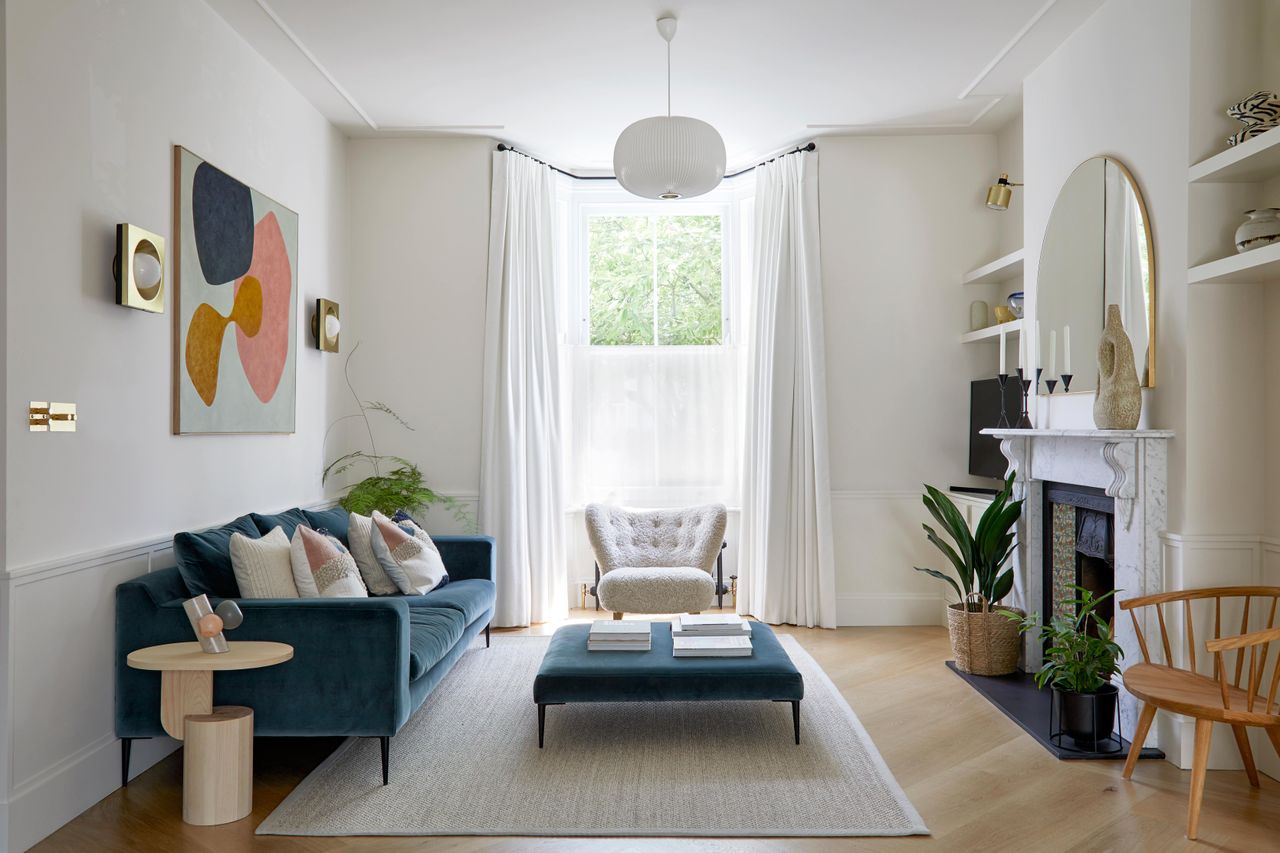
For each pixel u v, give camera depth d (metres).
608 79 4.48
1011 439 4.20
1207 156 3.08
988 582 4.28
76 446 2.79
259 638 2.88
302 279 4.64
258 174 4.11
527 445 5.40
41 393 2.63
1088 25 3.80
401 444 5.34
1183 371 3.11
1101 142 3.69
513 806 2.75
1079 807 2.73
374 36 3.95
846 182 5.40
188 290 3.43
